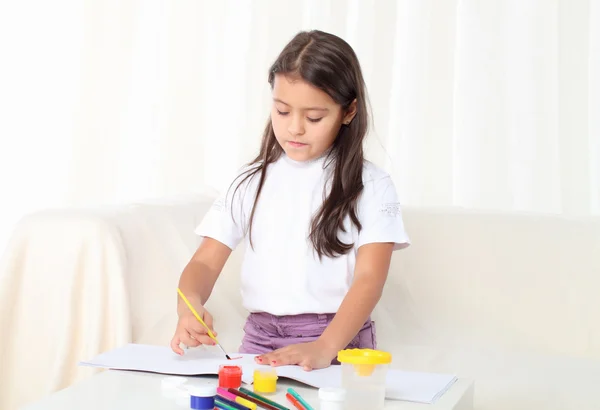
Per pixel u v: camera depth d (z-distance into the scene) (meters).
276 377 0.92
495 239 1.78
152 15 2.29
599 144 2.23
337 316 1.16
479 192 2.24
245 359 1.04
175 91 2.29
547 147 2.23
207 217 1.39
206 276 1.32
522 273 1.75
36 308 1.42
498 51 2.22
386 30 2.21
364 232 1.28
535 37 2.21
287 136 1.22
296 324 1.27
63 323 1.40
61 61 2.29
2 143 2.32
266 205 1.34
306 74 1.18
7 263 1.42
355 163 1.29
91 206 1.56
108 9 2.28
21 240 1.43
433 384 0.96
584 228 1.77
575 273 1.74
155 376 0.96
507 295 1.74
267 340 1.29
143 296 1.48
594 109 2.23
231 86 2.30
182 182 2.30
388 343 1.63
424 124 2.23
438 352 1.58
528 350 1.68
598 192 2.23
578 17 2.20
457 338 1.69
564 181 2.22
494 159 2.23
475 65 2.23
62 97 2.30
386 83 2.21
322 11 2.23
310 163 1.33
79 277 1.41
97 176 2.30
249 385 0.92
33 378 1.42
